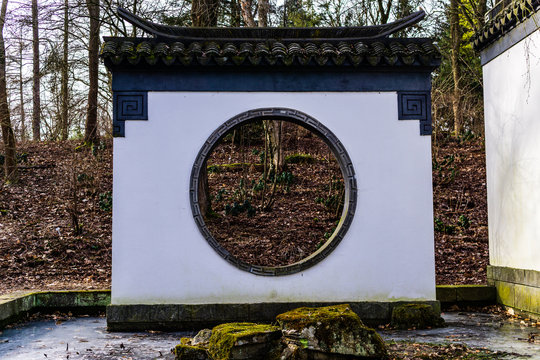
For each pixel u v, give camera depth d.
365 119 7.09
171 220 6.84
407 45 7.09
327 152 17.05
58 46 17.02
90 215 13.11
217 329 4.97
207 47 6.94
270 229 11.94
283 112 6.99
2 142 17.09
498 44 8.41
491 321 7.24
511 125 7.99
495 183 8.46
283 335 4.96
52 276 10.12
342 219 7.02
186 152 6.92
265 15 12.16
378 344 5.04
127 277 6.77
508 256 8.03
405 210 7.03
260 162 16.12
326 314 5.12
